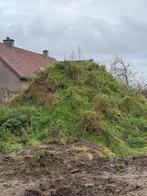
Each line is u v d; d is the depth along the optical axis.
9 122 13.57
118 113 14.38
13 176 9.50
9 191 8.50
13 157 11.09
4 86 37.25
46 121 13.62
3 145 12.35
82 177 8.95
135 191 7.88
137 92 18.19
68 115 13.64
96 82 15.56
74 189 8.11
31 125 13.55
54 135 12.99
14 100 15.66
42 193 8.01
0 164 10.56
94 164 10.15
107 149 12.12
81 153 11.10
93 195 7.79
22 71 37.66
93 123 13.15
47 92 15.03
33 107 14.52
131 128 14.09
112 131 13.34
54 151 11.41
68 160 10.55
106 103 14.25
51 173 9.51
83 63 16.39
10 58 38.53
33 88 15.48
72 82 15.29
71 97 14.30
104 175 9.02
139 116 15.14
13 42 41.06
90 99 14.78
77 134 13.06
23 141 12.83
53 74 15.48
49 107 14.13
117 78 18.58
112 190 8.00
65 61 15.79
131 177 8.74
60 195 7.89
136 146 13.07
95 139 12.87
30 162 10.40
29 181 9.07
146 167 9.58
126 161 10.35
